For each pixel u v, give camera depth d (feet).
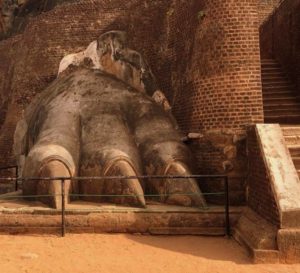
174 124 34.68
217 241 24.13
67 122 33.17
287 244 19.93
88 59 41.24
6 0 74.13
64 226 24.93
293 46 41.42
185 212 25.61
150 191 29.73
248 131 27.43
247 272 18.80
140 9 40.37
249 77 29.55
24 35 50.57
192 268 19.40
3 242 23.41
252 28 29.94
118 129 32.35
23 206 26.76
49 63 45.21
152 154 30.32
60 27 45.14
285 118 37.35
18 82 48.34
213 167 29.48
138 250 22.24
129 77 38.29
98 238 24.35
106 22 43.21
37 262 19.90
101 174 28.66
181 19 35.47
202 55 31.09
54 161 27.94
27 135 39.14
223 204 28.71
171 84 36.27
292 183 21.54
